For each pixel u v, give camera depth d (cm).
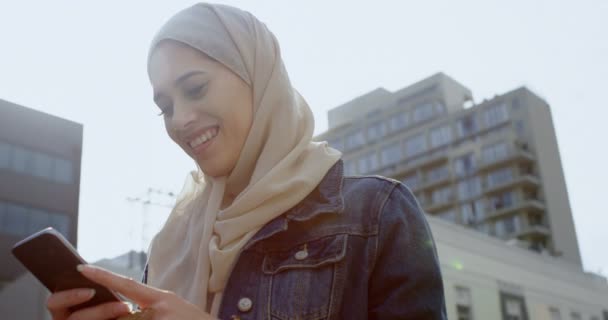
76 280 103
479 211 5306
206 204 152
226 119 139
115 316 104
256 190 131
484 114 5541
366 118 6122
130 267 1031
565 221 5319
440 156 5541
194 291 133
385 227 127
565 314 1531
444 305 124
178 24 143
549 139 5531
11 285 379
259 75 144
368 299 123
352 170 6028
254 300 123
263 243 130
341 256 123
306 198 135
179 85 139
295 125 144
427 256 125
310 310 118
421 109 5841
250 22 149
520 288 1423
